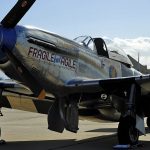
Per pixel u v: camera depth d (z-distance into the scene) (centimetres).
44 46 677
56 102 729
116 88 687
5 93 779
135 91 671
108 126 1227
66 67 719
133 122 675
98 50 816
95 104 764
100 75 805
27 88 710
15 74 666
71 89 716
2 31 619
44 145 736
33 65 663
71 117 729
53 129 730
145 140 813
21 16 626
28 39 649
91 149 678
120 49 895
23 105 825
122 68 890
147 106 717
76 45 755
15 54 636
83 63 760
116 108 731
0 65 648
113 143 773
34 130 1047
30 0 621
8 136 895
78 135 930
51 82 699
